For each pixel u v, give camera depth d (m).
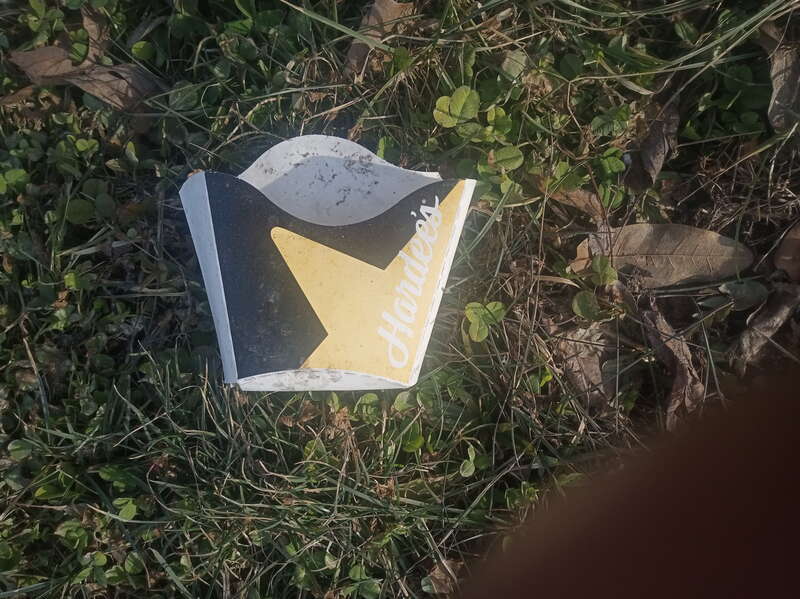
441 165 0.28
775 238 0.28
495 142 0.28
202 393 0.27
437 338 0.28
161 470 0.27
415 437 0.28
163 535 0.27
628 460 0.28
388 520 0.28
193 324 0.28
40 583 0.27
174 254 0.28
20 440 0.27
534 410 0.28
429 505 0.27
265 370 0.23
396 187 0.26
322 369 0.23
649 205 0.29
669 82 0.29
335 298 0.24
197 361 0.28
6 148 0.28
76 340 0.28
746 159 0.28
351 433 0.27
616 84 0.29
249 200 0.24
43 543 0.28
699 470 0.28
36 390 0.27
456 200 0.25
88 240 0.28
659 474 0.28
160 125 0.28
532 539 0.27
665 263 0.29
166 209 0.28
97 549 0.27
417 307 0.25
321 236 0.24
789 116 0.28
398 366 0.24
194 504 0.27
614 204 0.28
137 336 0.28
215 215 0.23
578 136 0.29
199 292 0.28
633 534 0.27
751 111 0.28
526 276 0.28
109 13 0.28
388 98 0.28
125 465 0.27
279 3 0.28
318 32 0.28
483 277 0.28
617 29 0.28
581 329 0.28
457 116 0.27
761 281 0.28
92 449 0.27
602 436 0.28
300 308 0.23
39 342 0.28
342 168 0.26
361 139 0.28
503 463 0.28
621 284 0.28
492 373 0.28
